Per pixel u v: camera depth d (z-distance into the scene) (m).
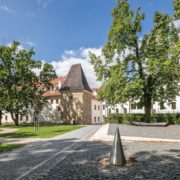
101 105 88.81
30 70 58.09
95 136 22.91
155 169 10.28
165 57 36.34
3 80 56.44
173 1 30.50
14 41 57.38
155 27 38.41
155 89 38.06
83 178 9.07
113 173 9.75
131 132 26.64
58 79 81.12
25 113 59.81
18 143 20.69
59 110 74.81
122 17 39.06
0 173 10.09
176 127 32.94
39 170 10.42
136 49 39.19
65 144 18.80
